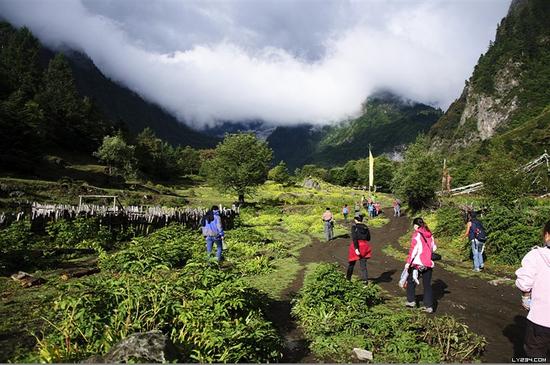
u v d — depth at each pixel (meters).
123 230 16.77
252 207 44.28
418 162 34.94
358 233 10.13
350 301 7.94
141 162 88.69
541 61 186.75
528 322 4.43
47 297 7.85
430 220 26.12
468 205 19.22
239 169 46.44
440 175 36.66
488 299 9.08
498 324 7.38
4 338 5.79
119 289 5.81
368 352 5.94
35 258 11.61
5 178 38.38
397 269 13.07
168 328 5.73
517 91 179.38
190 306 5.85
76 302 5.24
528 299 4.59
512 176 18.42
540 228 13.01
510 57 194.62
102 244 14.51
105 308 5.51
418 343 6.23
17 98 74.19
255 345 5.59
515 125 165.38
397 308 8.36
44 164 54.38
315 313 7.48
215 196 62.06
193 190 71.19
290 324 7.51
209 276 6.75
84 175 55.72
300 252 16.81
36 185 37.72
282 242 19.80
